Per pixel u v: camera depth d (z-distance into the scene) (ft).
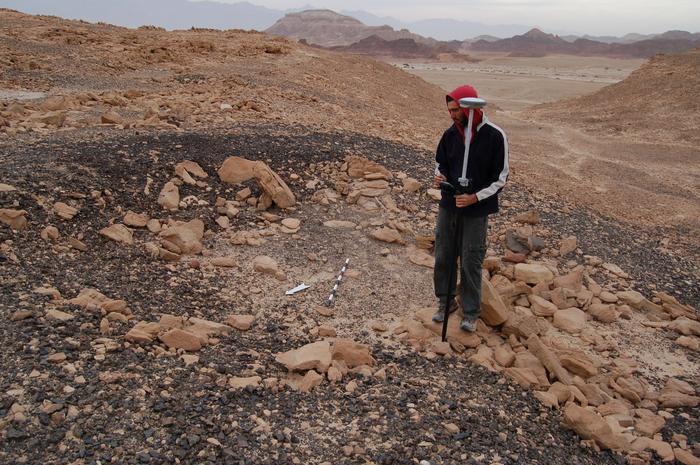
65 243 17.85
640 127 73.77
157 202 21.85
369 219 24.25
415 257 21.29
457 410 12.92
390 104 63.72
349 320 17.03
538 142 63.72
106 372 11.94
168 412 11.21
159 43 67.67
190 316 15.64
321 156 28.81
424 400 13.10
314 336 15.80
